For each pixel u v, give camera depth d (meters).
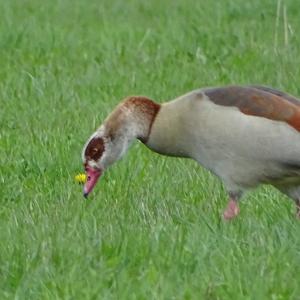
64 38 40.22
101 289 18.75
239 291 18.52
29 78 34.53
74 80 34.59
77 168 26.36
